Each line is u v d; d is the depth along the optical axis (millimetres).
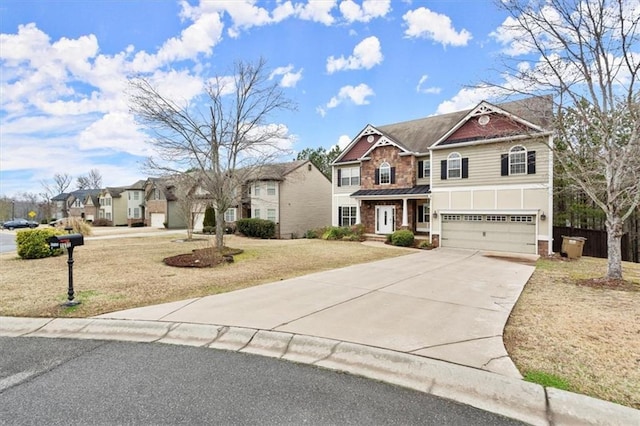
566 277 8953
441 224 16766
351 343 4102
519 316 5367
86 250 14312
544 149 13961
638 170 8023
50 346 4234
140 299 6258
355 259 12195
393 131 22781
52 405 2893
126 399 2992
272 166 17328
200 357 3912
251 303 5961
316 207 29312
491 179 15320
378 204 21078
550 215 13812
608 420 2656
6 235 29422
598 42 7871
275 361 3811
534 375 3305
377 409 2859
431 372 3430
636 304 6129
